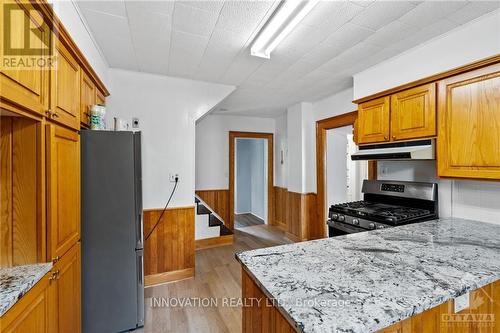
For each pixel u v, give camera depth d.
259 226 5.38
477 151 1.63
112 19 1.74
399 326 0.87
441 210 2.15
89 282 1.76
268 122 5.46
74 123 1.64
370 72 2.57
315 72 2.71
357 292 0.87
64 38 1.41
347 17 1.71
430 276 1.01
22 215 1.20
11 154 1.19
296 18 1.66
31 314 1.08
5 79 0.94
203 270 3.11
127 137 1.87
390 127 2.21
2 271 1.14
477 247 1.36
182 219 2.87
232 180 5.13
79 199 1.68
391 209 2.31
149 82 2.76
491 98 1.57
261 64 2.51
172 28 1.86
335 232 2.61
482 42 1.70
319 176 3.97
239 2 1.56
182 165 2.90
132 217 1.88
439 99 1.85
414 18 1.72
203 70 2.67
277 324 0.94
